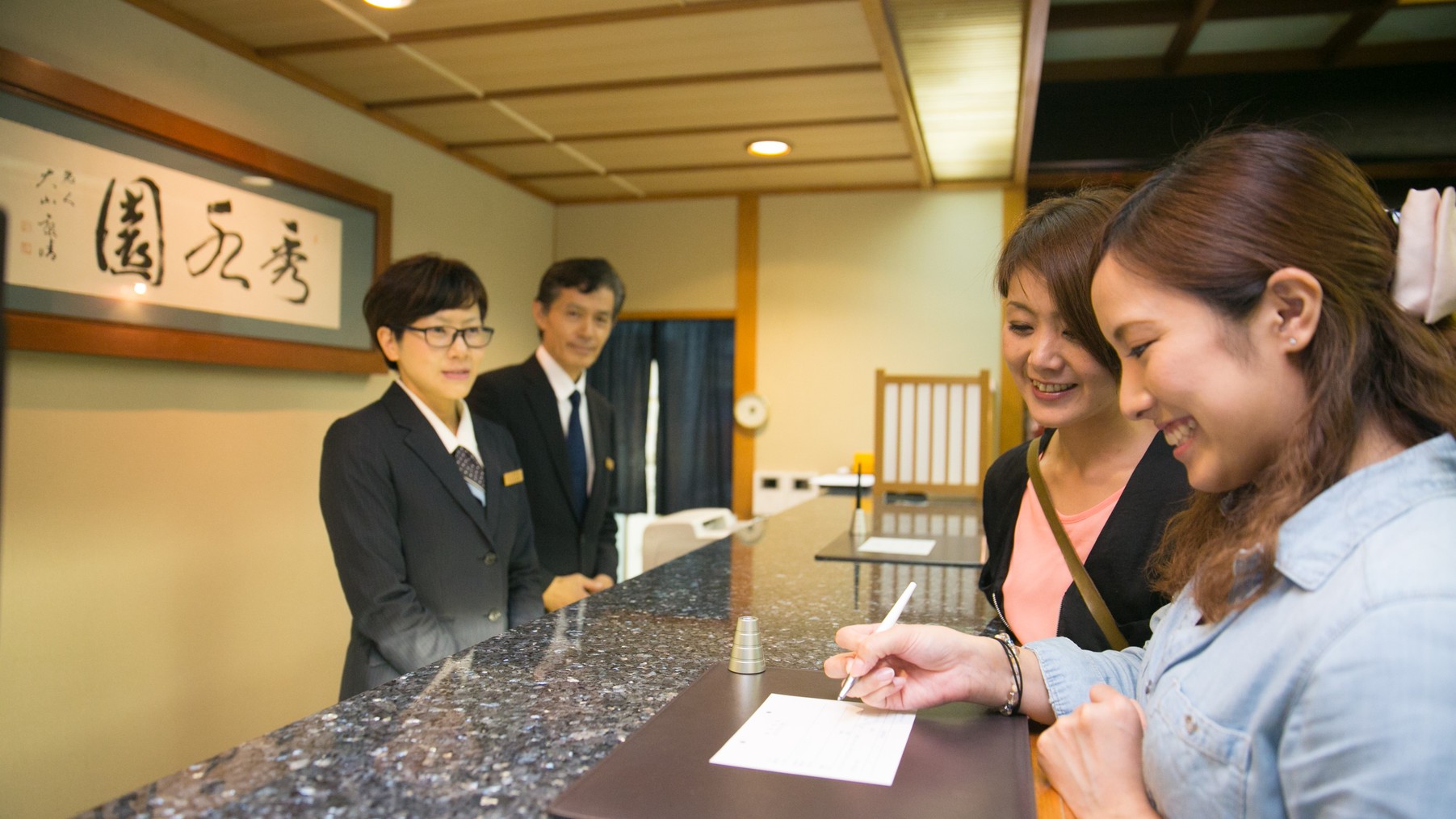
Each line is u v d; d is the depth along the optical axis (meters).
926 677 0.92
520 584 1.99
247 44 2.90
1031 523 1.21
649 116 3.55
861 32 2.77
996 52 2.88
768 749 0.82
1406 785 0.47
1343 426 0.57
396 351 1.79
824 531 2.52
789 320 4.72
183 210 2.66
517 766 0.79
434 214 3.91
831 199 4.68
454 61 3.04
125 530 2.54
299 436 3.15
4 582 2.23
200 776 0.76
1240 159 0.62
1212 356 0.60
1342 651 0.50
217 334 2.77
